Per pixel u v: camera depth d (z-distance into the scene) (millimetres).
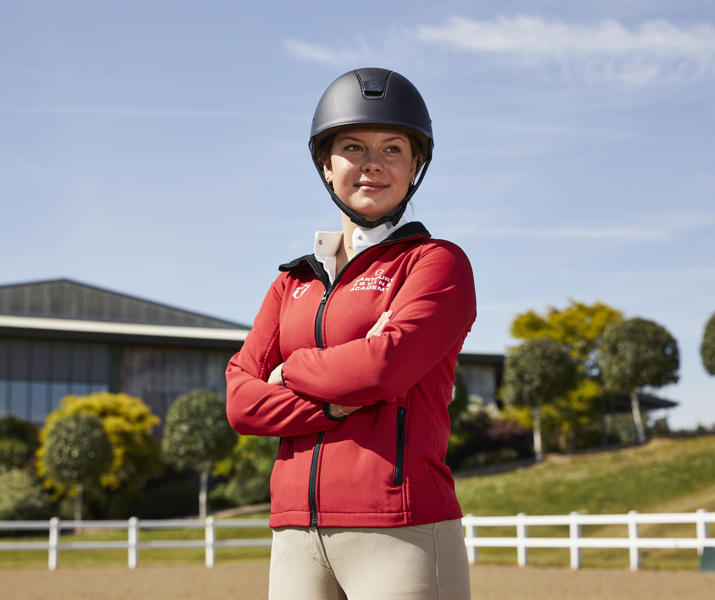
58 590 10898
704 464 28891
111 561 17422
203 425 33875
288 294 1969
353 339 1778
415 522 1642
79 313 42844
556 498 27281
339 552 1679
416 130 1846
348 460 1679
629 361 36219
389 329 1699
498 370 44125
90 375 38562
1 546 15016
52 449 30844
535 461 36438
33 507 30094
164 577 12969
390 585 1629
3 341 37312
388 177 1846
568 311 43031
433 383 1774
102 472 31188
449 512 1697
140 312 43656
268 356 1966
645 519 13352
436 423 1759
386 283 1801
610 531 20391
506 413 40688
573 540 13961
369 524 1642
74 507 31969
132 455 33719
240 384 1864
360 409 1717
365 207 1845
